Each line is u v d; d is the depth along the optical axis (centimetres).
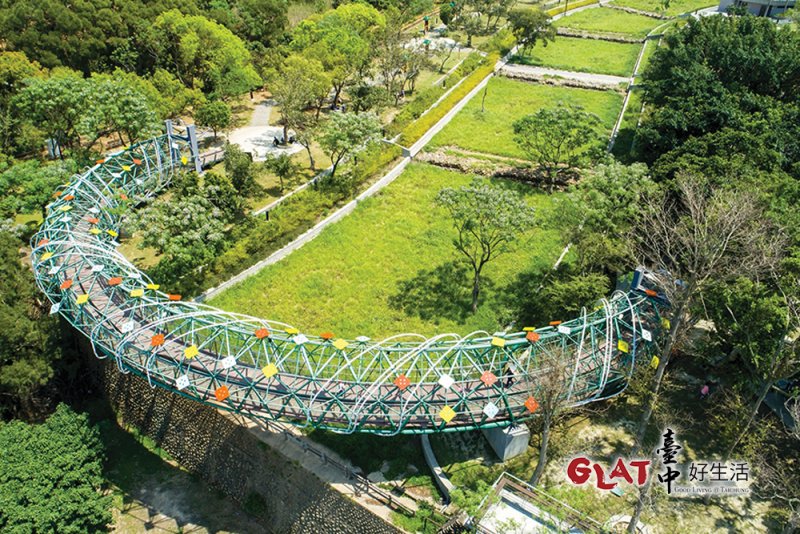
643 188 5059
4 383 4562
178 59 9050
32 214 6681
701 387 4491
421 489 3950
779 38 7625
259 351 4184
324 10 11750
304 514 4162
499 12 12669
